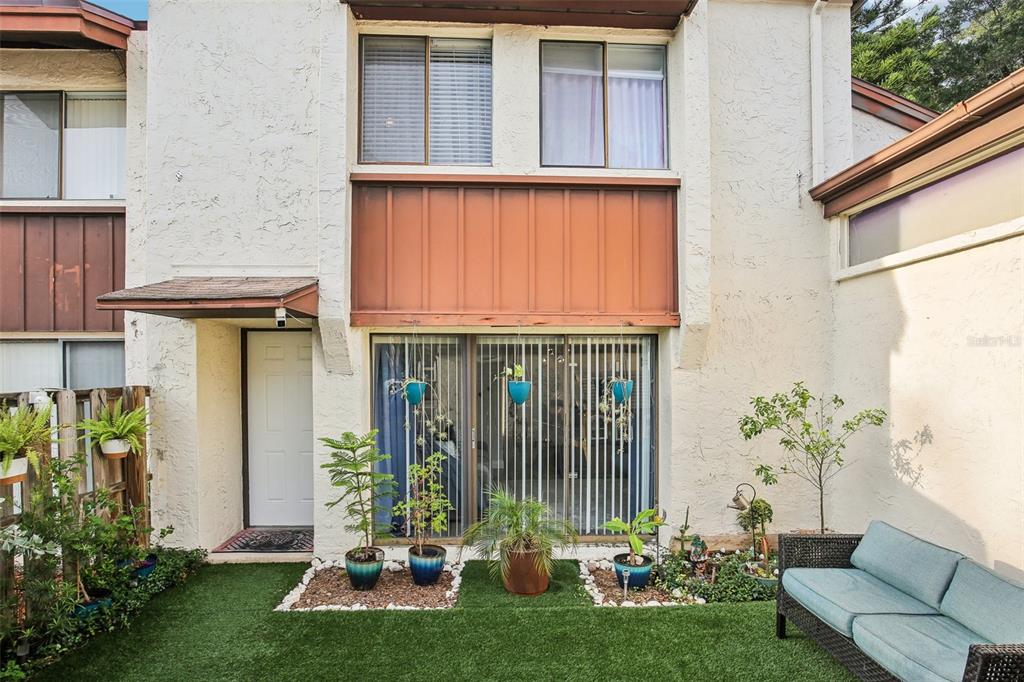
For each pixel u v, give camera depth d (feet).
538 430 19.77
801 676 12.01
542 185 18.71
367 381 19.27
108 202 19.77
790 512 19.42
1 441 11.93
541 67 19.39
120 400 16.38
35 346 20.12
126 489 17.34
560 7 17.81
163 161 18.51
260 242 18.61
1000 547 13.20
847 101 19.97
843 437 18.49
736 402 19.25
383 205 18.49
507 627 14.16
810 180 19.66
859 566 13.62
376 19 18.54
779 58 19.62
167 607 15.30
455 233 18.61
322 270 17.57
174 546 18.58
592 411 19.90
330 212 17.61
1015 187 13.14
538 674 12.11
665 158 19.74
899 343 16.49
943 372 14.90
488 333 19.58
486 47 19.42
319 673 12.14
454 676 12.03
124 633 13.84
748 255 19.40
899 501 16.43
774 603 15.58
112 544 14.53
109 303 14.88
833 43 19.93
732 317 19.31
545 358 19.84
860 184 17.66
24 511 12.62
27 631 12.05
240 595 16.14
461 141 19.34
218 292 15.49
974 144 13.51
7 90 19.98
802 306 19.51
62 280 19.85
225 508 20.38
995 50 52.95
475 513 19.52
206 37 18.53
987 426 13.56
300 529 21.52
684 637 13.67
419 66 19.31
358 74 18.99
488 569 18.19
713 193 19.34
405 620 14.53
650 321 18.80
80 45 19.21
